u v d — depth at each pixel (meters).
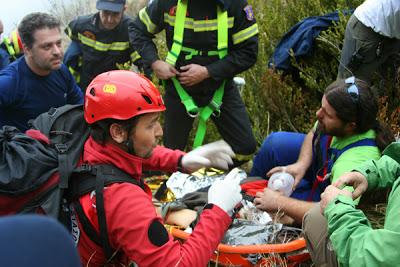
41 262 0.38
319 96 3.96
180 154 1.92
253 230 2.23
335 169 2.22
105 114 1.44
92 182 1.43
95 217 1.42
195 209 2.42
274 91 3.80
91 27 3.77
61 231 0.41
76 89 2.85
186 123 3.17
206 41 2.80
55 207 1.40
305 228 1.92
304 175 2.75
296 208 2.21
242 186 2.81
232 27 2.81
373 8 2.97
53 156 1.47
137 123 1.47
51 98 2.64
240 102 3.15
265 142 2.96
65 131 1.62
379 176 1.82
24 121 2.60
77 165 1.51
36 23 2.35
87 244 1.49
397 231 1.27
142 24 3.02
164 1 2.83
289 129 3.95
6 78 2.42
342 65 3.35
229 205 1.57
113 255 1.47
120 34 3.79
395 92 3.41
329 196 1.65
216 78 2.83
